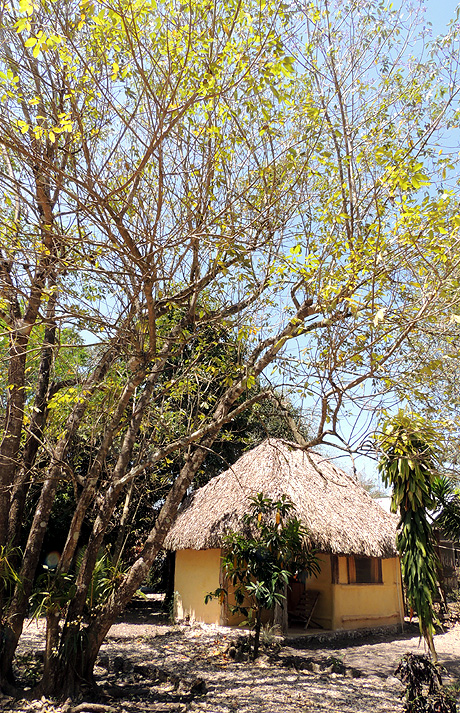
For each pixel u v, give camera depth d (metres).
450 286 4.76
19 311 7.00
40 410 7.70
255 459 13.12
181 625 12.60
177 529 13.14
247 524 10.48
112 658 8.76
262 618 11.84
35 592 6.71
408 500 8.70
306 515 10.87
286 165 5.81
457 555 17.25
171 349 7.61
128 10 4.36
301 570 9.55
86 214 4.98
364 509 13.16
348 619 12.17
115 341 5.56
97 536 7.01
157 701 6.66
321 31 6.04
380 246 5.10
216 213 6.26
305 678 7.96
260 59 4.61
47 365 8.20
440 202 4.54
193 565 13.03
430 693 6.00
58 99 5.63
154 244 4.80
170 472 14.90
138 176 4.79
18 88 5.27
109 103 4.78
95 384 7.34
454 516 13.55
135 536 15.44
